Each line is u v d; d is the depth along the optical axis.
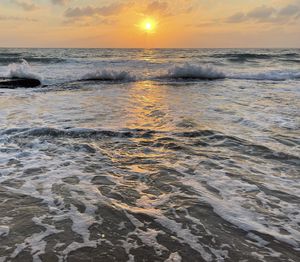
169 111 7.43
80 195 3.34
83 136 5.39
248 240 2.55
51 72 18.14
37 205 3.11
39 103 8.62
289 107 7.98
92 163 4.27
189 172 3.97
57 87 12.30
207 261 2.30
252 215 2.95
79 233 2.64
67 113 7.23
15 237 2.56
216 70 16.11
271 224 2.79
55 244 2.48
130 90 11.35
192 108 7.81
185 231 2.68
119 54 47.97
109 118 6.70
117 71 15.38
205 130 5.73
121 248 2.45
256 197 3.30
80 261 2.29
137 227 2.74
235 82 14.14
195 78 15.88
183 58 34.12
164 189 3.51
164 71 18.55
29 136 5.34
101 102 8.75
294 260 2.30
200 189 3.50
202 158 4.45
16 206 3.08
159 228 2.73
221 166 4.16
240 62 27.70
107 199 3.26
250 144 5.01
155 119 6.62
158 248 2.45
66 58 31.94
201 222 2.82
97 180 3.73
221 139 5.27
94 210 3.03
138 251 2.41
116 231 2.68
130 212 3.00
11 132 5.52
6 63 25.73
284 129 5.89
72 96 9.91
